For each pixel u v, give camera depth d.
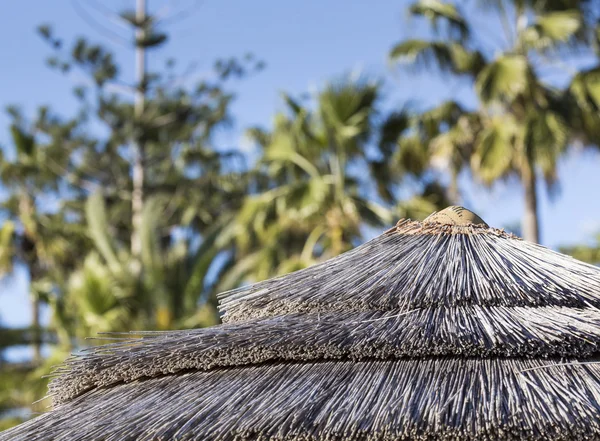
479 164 16.11
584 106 16.05
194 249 15.52
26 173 24.39
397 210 16.27
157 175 25.16
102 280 14.29
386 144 16.75
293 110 16.70
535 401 2.63
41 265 24.42
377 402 2.68
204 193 24.45
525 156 15.63
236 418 2.71
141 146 23.39
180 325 14.30
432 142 17.22
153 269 15.05
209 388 2.94
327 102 15.83
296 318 3.11
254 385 2.88
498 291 3.08
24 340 16.17
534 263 3.34
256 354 2.94
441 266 3.27
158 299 14.88
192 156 24.84
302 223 16.06
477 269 3.24
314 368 2.91
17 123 24.22
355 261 3.46
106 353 3.19
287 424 2.64
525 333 2.84
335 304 3.13
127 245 24.84
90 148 24.19
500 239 3.54
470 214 3.71
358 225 15.66
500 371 2.77
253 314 3.35
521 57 16.42
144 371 3.09
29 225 23.69
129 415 2.89
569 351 2.82
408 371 2.82
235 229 16.22
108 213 24.23
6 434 3.15
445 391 2.70
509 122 16.36
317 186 15.47
